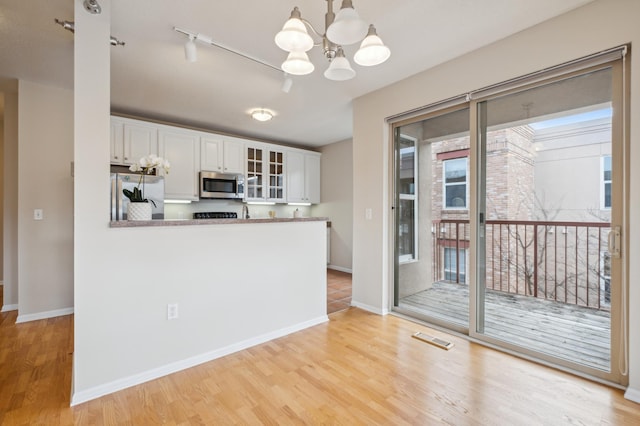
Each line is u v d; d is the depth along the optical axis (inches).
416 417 66.4
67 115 130.8
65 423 64.3
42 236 127.0
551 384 78.4
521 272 104.7
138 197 86.7
